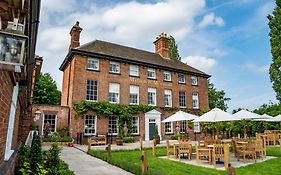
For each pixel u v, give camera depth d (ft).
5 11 7.93
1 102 10.35
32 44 12.91
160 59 99.25
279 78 94.02
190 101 97.19
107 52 81.46
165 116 88.12
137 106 81.30
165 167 33.19
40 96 132.57
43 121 66.80
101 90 75.77
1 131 11.25
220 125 92.79
